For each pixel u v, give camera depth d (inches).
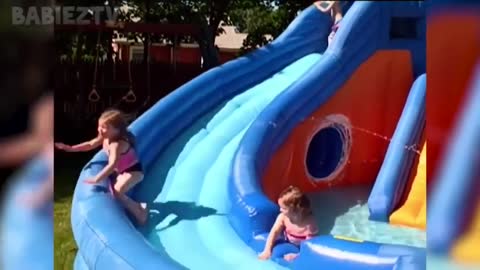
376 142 222.5
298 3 261.0
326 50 223.6
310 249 114.7
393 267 101.8
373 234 172.2
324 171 213.0
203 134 191.5
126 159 143.3
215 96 208.7
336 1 232.1
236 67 219.6
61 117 277.9
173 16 292.7
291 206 127.6
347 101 213.2
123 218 128.6
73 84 286.2
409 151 199.9
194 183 165.2
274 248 126.7
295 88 201.5
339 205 196.2
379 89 219.3
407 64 222.5
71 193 194.2
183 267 107.0
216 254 129.7
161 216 147.6
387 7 216.4
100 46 293.4
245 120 198.2
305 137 200.4
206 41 282.0
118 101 288.4
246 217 137.0
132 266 107.4
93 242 119.4
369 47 217.5
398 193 188.2
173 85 296.4
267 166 175.0
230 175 158.9
